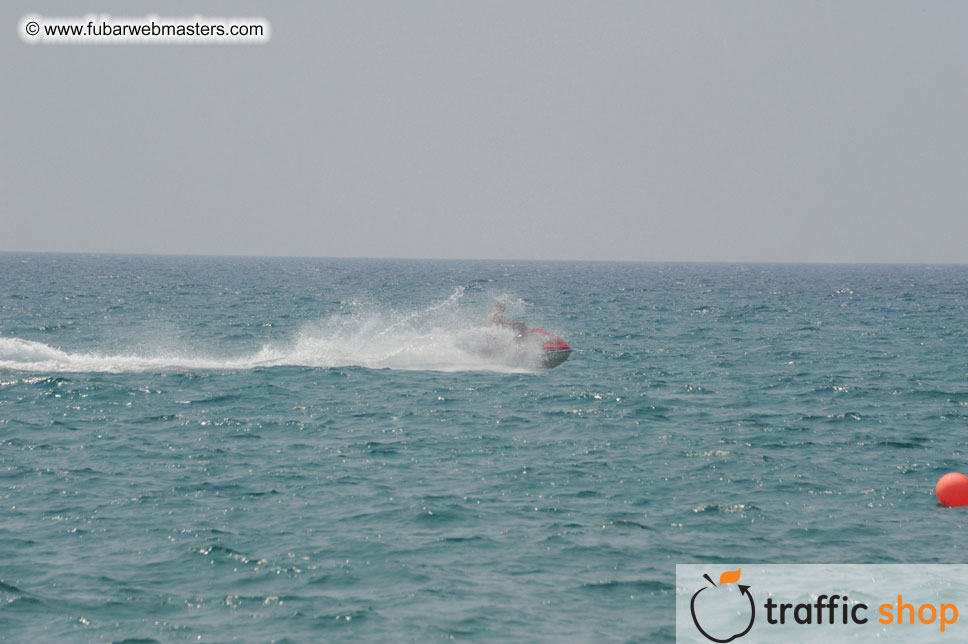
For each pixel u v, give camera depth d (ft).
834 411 254.88
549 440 211.61
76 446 198.80
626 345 448.24
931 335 520.42
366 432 218.18
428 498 160.45
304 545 135.74
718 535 143.74
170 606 114.32
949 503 161.07
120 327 516.32
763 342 470.80
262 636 106.52
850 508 158.92
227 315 624.59
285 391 274.36
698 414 248.32
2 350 330.75
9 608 112.37
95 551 132.36
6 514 148.56
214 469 179.83
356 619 111.14
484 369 331.16
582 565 129.90
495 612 113.91
